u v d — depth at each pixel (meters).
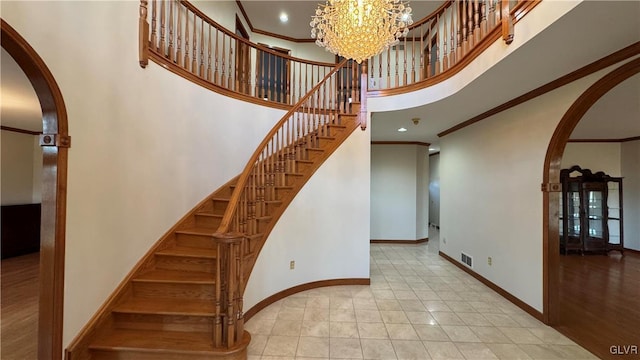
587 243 5.92
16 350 2.27
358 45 2.40
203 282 2.63
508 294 3.54
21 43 1.66
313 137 4.12
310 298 3.60
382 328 2.82
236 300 2.31
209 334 2.39
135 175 2.69
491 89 3.07
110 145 2.39
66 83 1.98
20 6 1.67
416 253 6.08
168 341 2.27
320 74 6.52
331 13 2.43
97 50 2.25
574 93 2.63
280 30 6.27
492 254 3.93
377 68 5.87
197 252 2.98
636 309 3.24
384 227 7.05
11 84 2.91
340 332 2.74
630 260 5.46
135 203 2.69
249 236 2.95
